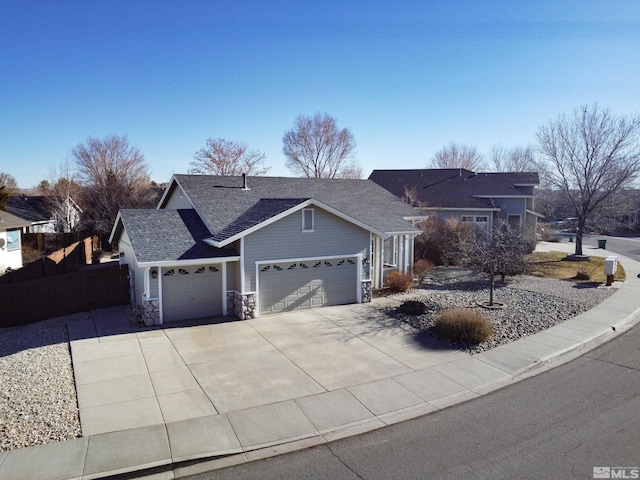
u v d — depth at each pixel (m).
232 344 12.54
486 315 15.12
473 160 76.81
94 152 49.00
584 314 15.41
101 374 10.39
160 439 7.56
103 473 6.58
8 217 26.84
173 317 14.95
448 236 26.89
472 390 9.61
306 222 16.19
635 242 42.34
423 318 14.84
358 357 11.54
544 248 35.47
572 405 8.77
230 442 7.52
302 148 59.09
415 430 7.93
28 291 15.32
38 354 11.74
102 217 38.91
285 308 16.11
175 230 16.34
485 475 6.50
